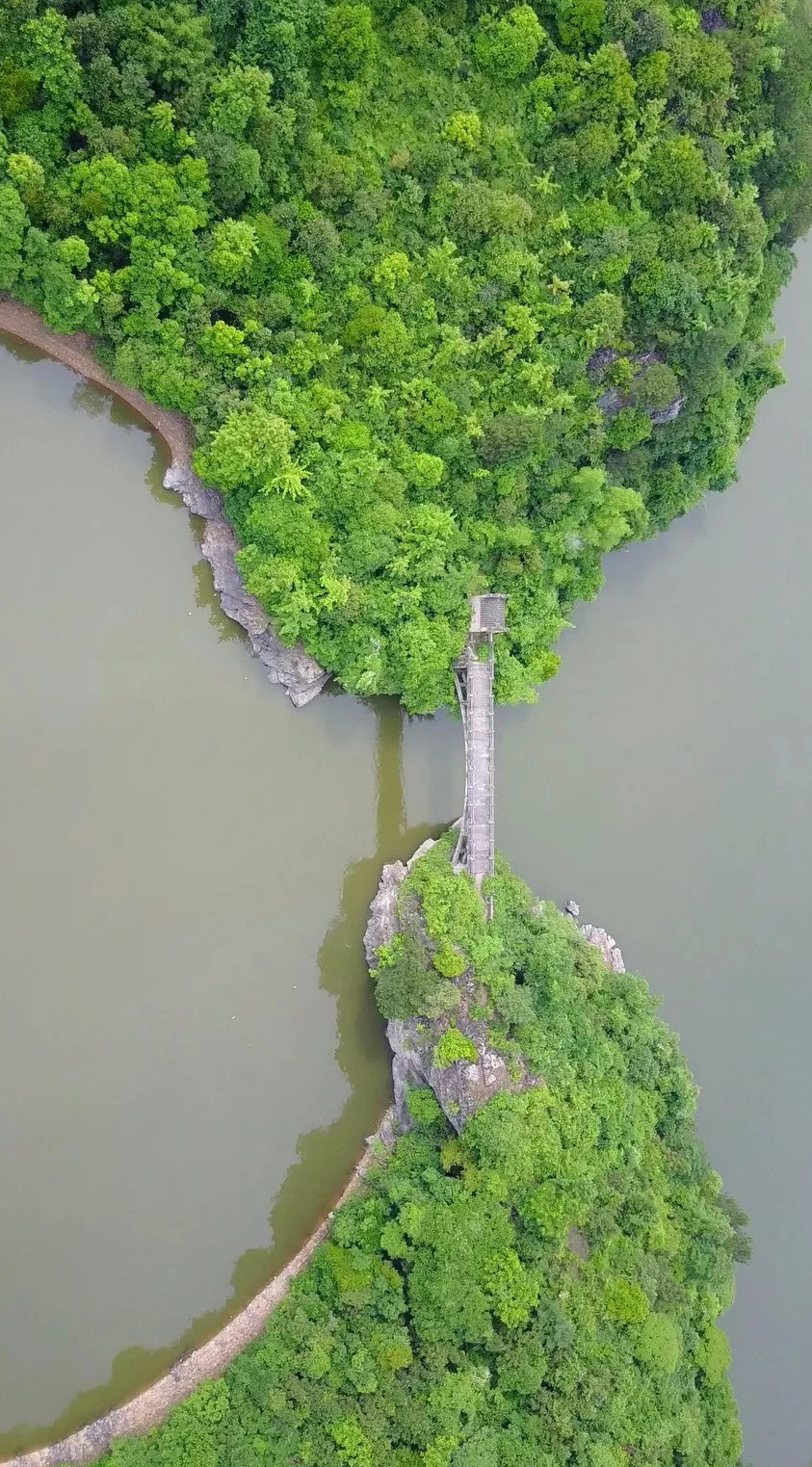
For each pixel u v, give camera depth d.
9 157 42.75
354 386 49.91
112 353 48.66
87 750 51.56
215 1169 52.47
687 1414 50.12
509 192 50.06
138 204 44.41
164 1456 45.66
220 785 53.31
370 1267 49.09
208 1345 51.22
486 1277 46.72
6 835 50.44
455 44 48.03
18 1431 49.00
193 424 50.03
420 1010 50.25
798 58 51.09
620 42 48.50
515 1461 45.69
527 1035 50.72
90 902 51.38
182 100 43.84
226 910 53.34
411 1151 51.47
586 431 53.31
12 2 40.44
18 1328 49.50
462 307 50.28
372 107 47.75
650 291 50.53
